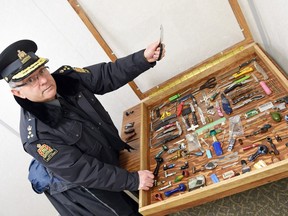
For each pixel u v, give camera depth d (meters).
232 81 1.36
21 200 1.98
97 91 1.32
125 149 1.45
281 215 1.29
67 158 1.02
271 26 1.13
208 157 1.08
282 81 1.12
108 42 1.49
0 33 1.40
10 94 1.55
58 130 1.05
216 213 1.47
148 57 1.22
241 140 1.05
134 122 1.62
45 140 1.02
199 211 1.52
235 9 1.33
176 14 1.38
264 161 0.93
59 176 1.08
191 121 1.30
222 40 1.47
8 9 1.34
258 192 1.41
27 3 1.34
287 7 0.86
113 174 1.05
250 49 1.43
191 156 1.14
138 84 1.67
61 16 1.40
